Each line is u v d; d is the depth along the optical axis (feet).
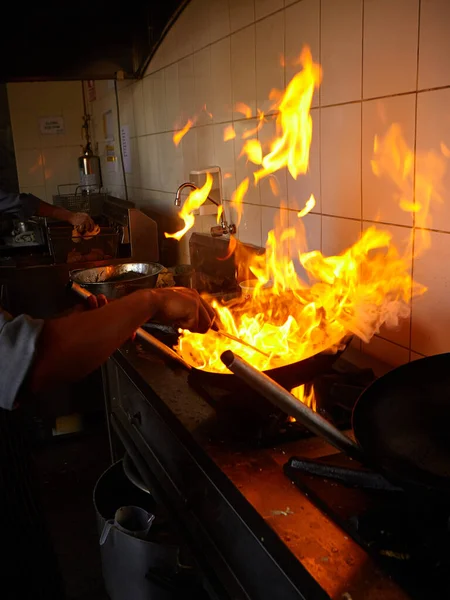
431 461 2.68
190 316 3.44
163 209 10.48
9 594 3.20
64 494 8.01
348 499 2.99
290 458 3.36
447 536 2.57
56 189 15.97
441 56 4.02
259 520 2.97
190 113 8.57
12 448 3.40
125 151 12.45
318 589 2.48
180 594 4.94
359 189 5.11
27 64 9.64
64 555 6.87
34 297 8.65
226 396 3.71
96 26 9.80
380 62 4.61
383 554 2.56
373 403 3.04
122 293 6.40
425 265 4.49
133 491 6.46
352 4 4.82
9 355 2.49
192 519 4.18
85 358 2.69
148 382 4.64
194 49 8.08
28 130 15.44
